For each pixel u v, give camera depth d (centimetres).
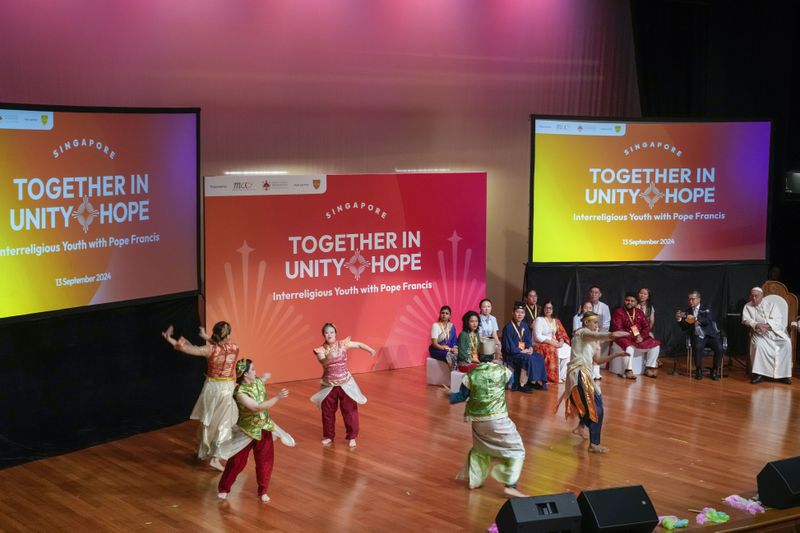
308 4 1140
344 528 728
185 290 1015
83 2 976
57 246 887
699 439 949
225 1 1081
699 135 1260
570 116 1223
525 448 917
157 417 989
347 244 1165
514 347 1123
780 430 980
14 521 739
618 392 1122
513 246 1329
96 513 756
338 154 1181
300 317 1146
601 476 843
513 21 1287
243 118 1109
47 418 891
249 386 772
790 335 1201
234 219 1093
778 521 644
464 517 748
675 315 1270
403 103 1222
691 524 724
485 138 1286
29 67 941
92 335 927
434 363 1136
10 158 843
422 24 1224
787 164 1373
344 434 959
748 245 1285
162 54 1040
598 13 1349
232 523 737
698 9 1381
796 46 1343
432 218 1215
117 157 933
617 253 1261
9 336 856
